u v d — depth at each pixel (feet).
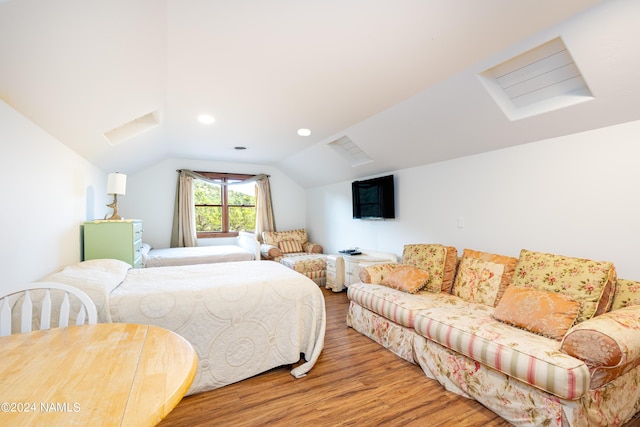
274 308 7.50
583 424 4.82
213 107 9.45
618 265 6.77
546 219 8.09
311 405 6.13
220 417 5.77
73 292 4.48
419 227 12.16
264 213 19.94
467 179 10.25
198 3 4.76
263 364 7.30
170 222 17.74
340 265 15.07
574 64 6.45
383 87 8.18
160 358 3.19
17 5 3.56
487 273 8.50
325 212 19.06
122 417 2.25
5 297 4.18
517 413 5.49
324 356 8.27
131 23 4.77
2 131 5.27
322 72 7.28
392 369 7.58
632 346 4.61
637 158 6.46
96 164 11.11
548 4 5.01
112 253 9.57
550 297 6.36
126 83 6.59
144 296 6.50
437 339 6.90
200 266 9.75
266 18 5.21
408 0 4.84
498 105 7.76
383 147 12.09
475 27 5.60
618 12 4.98
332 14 5.15
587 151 7.25
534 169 8.34
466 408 6.06
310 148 15.26
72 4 3.89
